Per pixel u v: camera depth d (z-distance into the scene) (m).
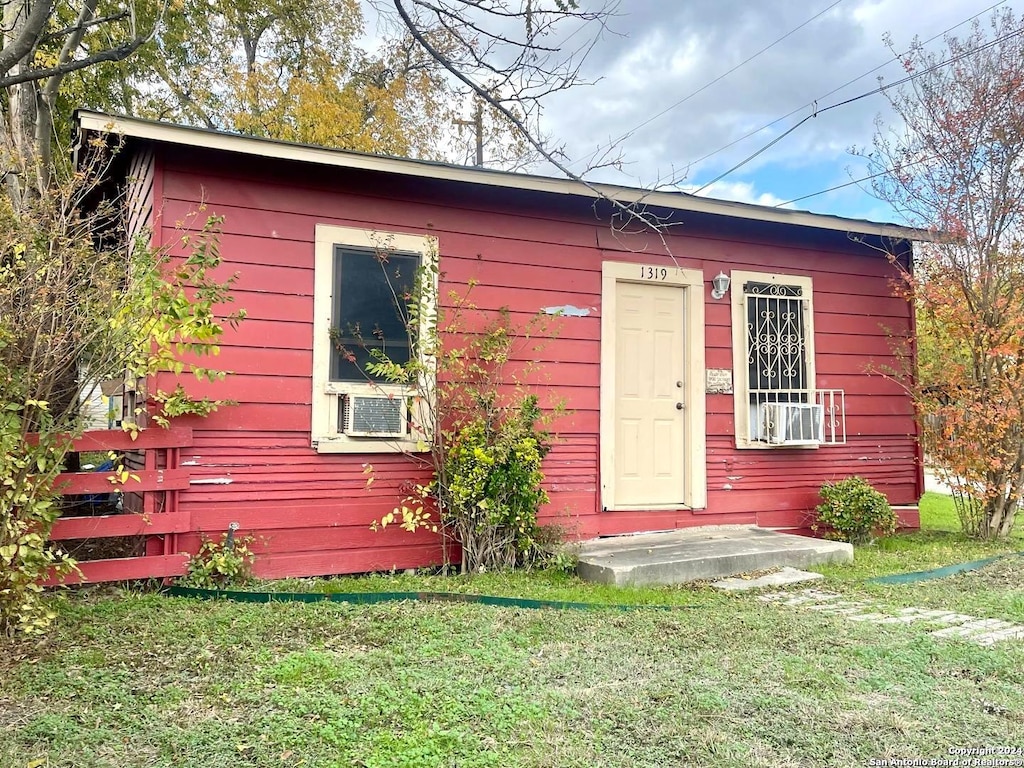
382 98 17.42
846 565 6.41
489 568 5.99
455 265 6.40
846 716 3.04
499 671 3.54
